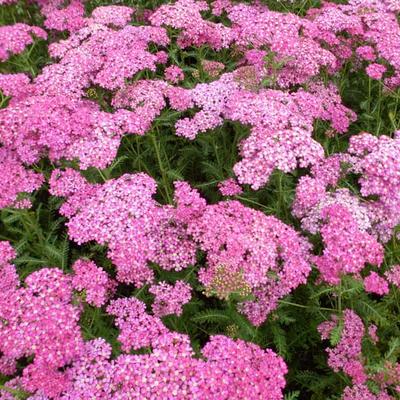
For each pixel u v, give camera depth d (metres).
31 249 0.41
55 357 0.31
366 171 0.38
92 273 0.34
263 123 0.41
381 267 0.40
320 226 0.38
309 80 0.50
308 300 0.39
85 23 0.56
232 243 0.35
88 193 0.40
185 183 0.39
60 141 0.41
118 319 0.34
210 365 0.30
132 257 0.35
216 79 0.51
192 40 0.51
